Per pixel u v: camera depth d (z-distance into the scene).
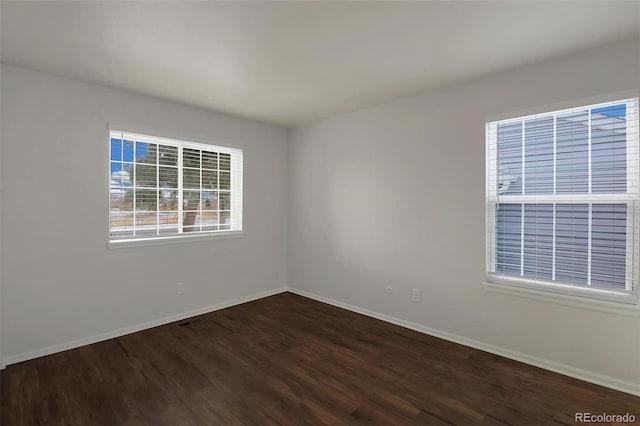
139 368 2.48
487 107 2.73
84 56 2.35
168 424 1.87
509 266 2.71
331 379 2.34
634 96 2.10
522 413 1.96
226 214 4.05
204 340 3.00
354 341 2.99
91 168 2.90
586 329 2.29
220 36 2.08
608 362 2.22
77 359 2.61
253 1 1.71
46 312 2.69
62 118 2.74
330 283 4.11
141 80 2.81
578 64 2.30
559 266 2.47
